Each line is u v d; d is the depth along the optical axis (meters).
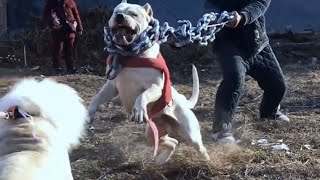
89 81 7.81
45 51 10.34
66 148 2.76
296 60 9.91
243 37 4.68
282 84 5.15
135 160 4.19
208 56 9.66
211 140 4.67
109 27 3.62
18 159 2.39
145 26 3.64
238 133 4.96
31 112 2.68
